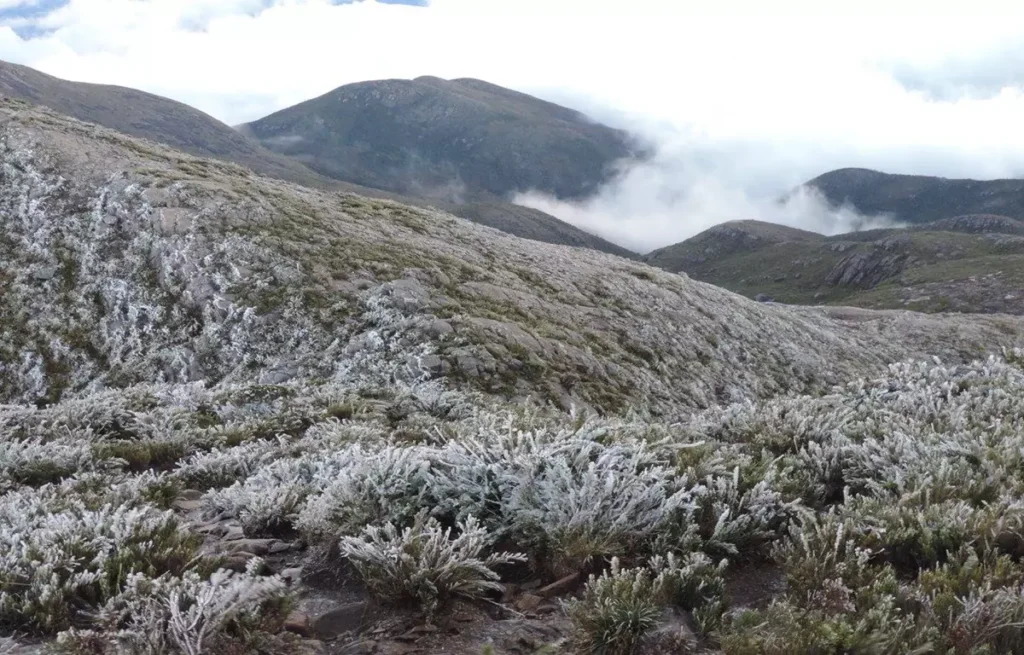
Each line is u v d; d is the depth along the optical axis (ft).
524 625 12.38
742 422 25.63
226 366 76.59
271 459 27.35
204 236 91.97
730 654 10.34
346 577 14.67
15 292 85.61
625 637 10.91
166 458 31.63
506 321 85.05
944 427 22.16
